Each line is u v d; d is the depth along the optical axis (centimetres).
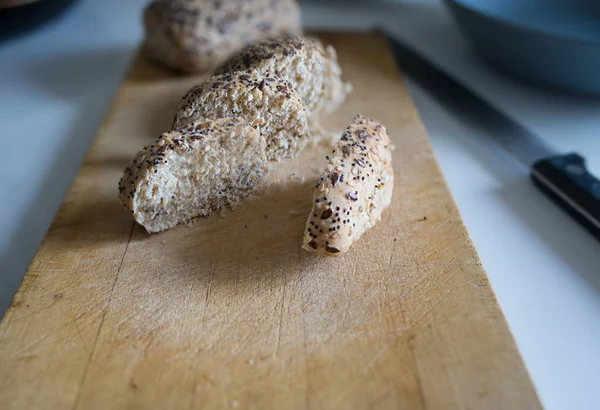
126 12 51
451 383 23
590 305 28
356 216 27
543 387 25
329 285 27
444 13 52
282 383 23
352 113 37
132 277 27
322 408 22
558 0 42
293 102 31
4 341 24
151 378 23
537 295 28
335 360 24
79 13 50
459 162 35
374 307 26
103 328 25
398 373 23
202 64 40
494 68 44
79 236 29
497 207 33
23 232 31
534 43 36
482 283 26
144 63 42
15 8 44
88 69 43
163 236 29
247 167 30
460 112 38
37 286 27
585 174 32
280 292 26
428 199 31
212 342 24
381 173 29
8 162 35
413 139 35
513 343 24
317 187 27
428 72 42
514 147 35
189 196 29
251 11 41
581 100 40
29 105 40
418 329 25
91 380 23
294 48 33
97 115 39
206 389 23
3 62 44
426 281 27
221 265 28
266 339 25
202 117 31
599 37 40
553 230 31
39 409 22
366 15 51
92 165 33
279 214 30
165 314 26
